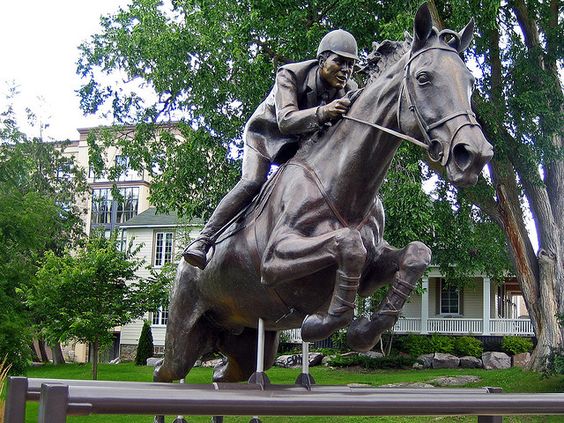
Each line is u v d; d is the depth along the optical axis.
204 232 3.11
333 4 11.45
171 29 13.66
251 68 11.66
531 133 11.75
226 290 3.21
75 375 18.84
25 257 16.03
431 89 2.46
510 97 11.91
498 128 11.90
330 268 2.75
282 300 2.95
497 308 28.48
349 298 2.55
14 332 11.34
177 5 13.90
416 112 2.49
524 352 22.62
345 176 2.77
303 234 2.76
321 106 2.88
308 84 3.08
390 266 2.82
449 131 2.37
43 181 30.09
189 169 12.67
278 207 2.90
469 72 2.52
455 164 2.34
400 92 2.61
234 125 12.27
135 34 14.00
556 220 14.39
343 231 2.56
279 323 3.14
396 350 22.30
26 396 2.25
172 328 3.65
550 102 12.02
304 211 2.77
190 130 13.48
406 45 2.81
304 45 11.21
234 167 12.36
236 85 12.32
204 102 12.49
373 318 2.70
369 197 2.83
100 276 14.73
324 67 3.03
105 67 14.89
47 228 13.39
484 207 14.16
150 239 31.67
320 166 2.87
